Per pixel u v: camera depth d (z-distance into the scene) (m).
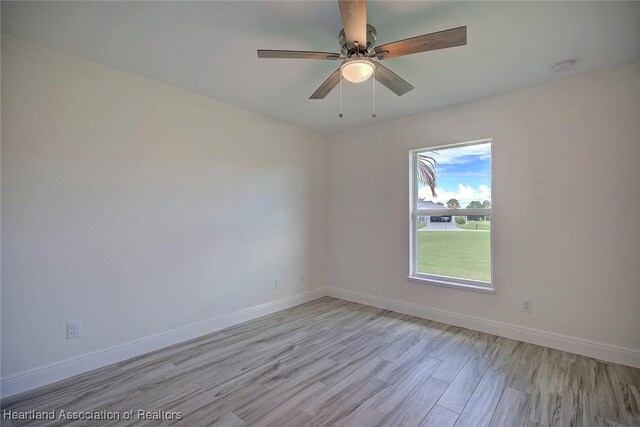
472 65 2.43
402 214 3.73
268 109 3.45
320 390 2.11
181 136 2.92
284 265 3.89
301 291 4.12
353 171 4.21
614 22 1.88
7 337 2.03
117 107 2.52
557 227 2.71
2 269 2.01
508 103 2.95
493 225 3.04
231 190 3.33
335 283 4.43
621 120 2.43
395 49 1.78
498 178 3.01
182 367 2.42
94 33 2.02
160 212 2.78
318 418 1.83
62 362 2.24
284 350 2.72
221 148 3.24
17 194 2.07
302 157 4.14
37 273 2.14
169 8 1.78
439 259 3.52
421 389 2.12
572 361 2.48
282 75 2.63
